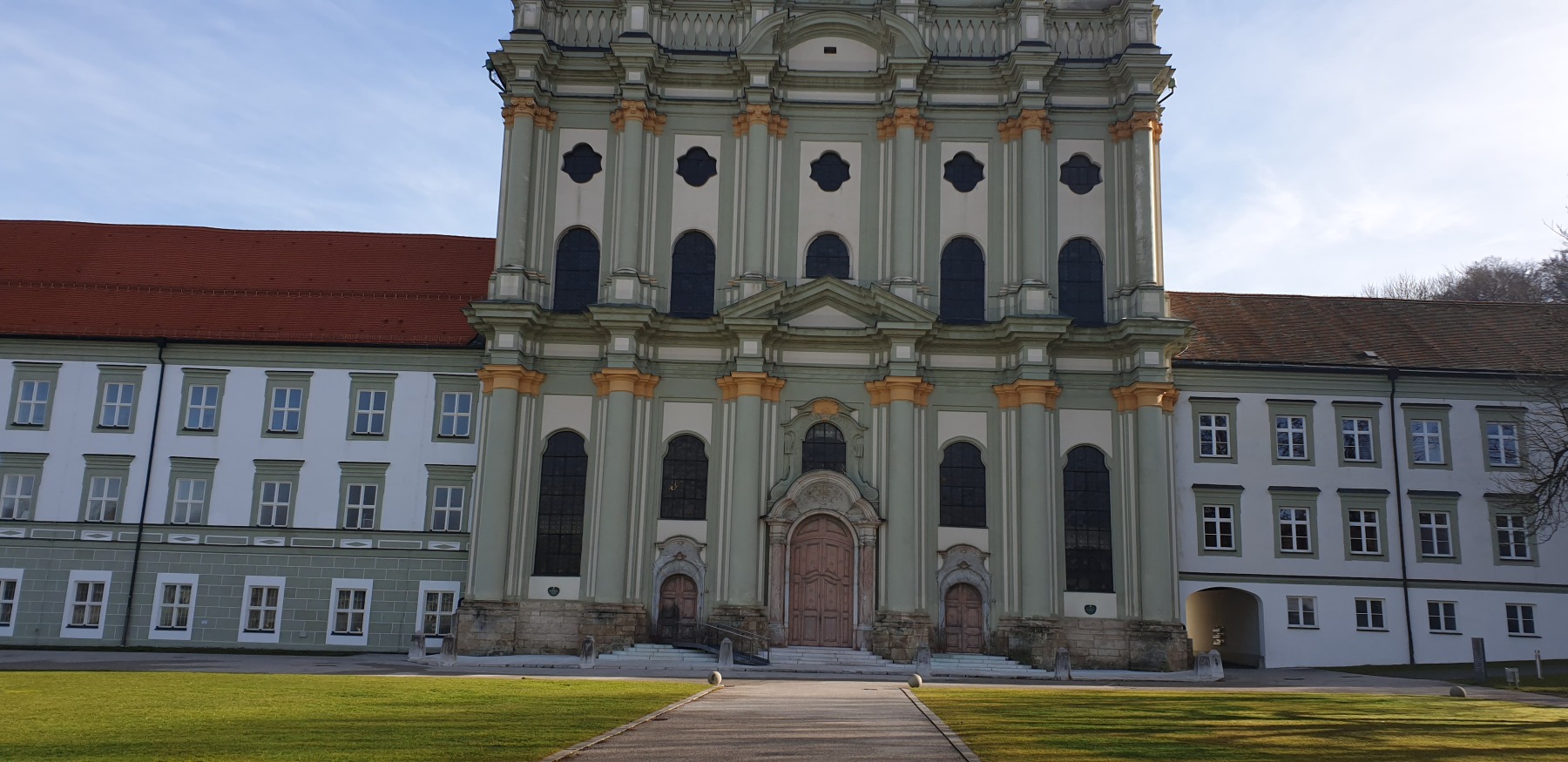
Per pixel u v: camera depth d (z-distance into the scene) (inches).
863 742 706.8
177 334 1850.4
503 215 1784.0
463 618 1646.2
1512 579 1811.0
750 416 1712.6
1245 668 1793.8
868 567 1680.6
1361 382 1862.7
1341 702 1043.3
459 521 1802.4
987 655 1662.2
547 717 801.6
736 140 1829.5
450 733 700.7
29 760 575.2
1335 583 1795.0
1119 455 1734.7
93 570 1785.2
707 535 1712.6
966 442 1749.5
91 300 1908.2
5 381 1835.6
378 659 1584.6
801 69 1859.0
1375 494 1824.6
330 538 1795.0
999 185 1819.6
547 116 1833.2
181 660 1478.8
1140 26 1831.9
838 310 1766.7
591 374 1750.7
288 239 2075.5
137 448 1819.6
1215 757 664.4
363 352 1846.7
